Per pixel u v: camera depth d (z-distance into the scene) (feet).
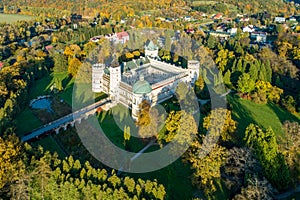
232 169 409.90
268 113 643.86
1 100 618.03
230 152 421.18
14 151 417.08
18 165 403.54
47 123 588.91
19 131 560.61
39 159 420.77
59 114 627.05
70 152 498.28
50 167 406.82
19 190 385.09
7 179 402.11
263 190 356.38
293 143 441.27
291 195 412.98
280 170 407.85
